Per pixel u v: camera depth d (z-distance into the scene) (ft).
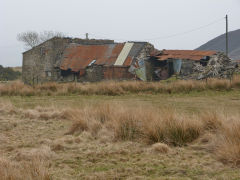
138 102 93.71
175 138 43.70
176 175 31.55
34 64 263.29
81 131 51.88
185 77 182.70
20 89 122.42
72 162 36.81
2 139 47.50
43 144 44.68
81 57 242.17
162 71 211.82
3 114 71.20
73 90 121.90
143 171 33.06
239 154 33.65
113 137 46.37
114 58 224.33
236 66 193.16
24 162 35.60
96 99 104.12
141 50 220.84
